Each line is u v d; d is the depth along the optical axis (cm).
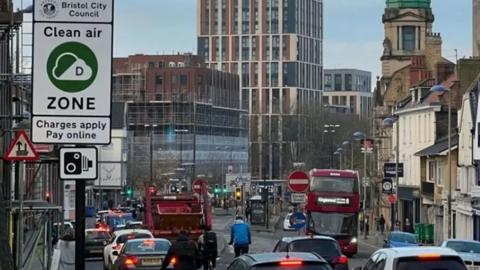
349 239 6994
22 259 3941
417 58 13238
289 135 19725
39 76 1791
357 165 14925
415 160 11019
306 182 5453
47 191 7350
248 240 4800
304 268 2133
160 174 16988
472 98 8756
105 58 1802
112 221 8550
